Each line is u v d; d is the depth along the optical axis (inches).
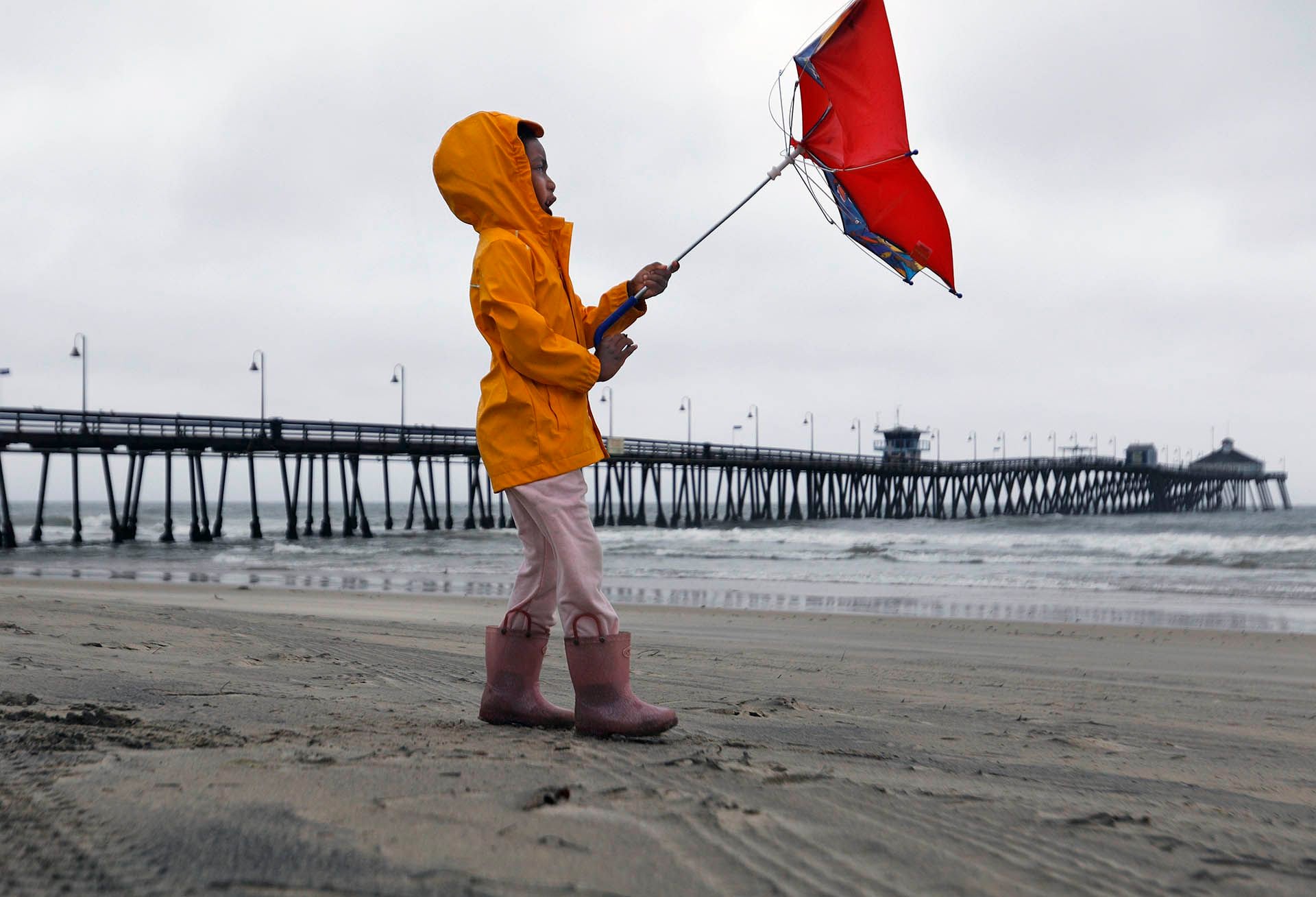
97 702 122.1
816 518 2417.6
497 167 111.3
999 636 377.1
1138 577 718.5
